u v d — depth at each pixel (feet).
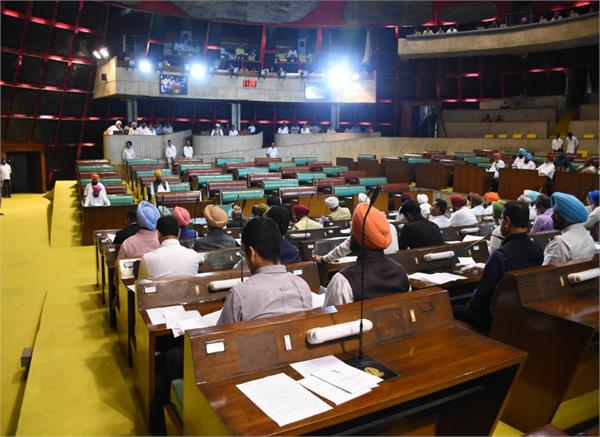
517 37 71.87
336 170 58.39
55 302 21.63
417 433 8.37
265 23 81.92
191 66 72.84
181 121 85.71
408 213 18.04
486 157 62.13
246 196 40.24
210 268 15.70
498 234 16.89
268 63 87.97
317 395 6.81
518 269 11.98
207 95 74.74
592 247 13.57
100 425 11.76
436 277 14.75
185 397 7.59
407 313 8.91
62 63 69.87
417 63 92.32
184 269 13.46
